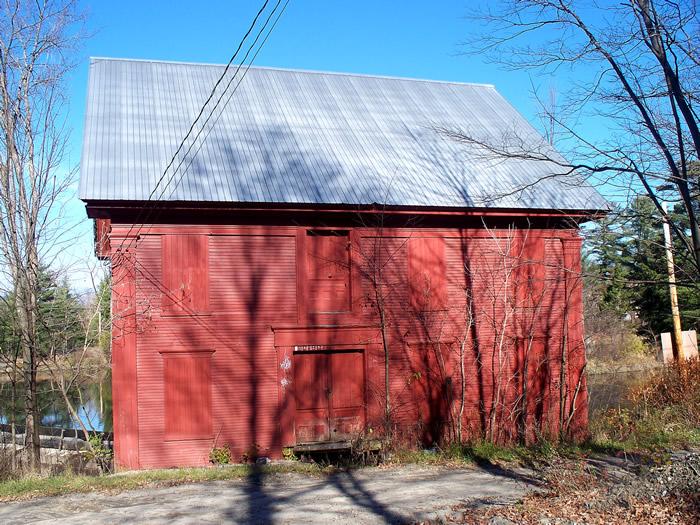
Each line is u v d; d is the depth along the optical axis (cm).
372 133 2275
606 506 997
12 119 2034
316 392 1908
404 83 2656
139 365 1753
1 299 2002
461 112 2541
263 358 1848
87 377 2334
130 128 1986
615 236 1339
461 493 1227
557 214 2112
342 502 1177
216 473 1504
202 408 1789
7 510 1163
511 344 2108
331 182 1967
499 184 2150
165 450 1753
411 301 2003
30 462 1797
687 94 1077
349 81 2562
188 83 2292
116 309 1747
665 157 1183
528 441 2055
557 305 2162
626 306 3719
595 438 1923
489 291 2089
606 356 3931
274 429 1841
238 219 1850
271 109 2264
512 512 1012
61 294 2206
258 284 1858
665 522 912
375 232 1977
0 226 1980
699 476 1059
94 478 1453
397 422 1955
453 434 2006
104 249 2088
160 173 1825
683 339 2803
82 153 1844
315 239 1945
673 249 1252
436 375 2019
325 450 1866
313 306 1914
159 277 1783
